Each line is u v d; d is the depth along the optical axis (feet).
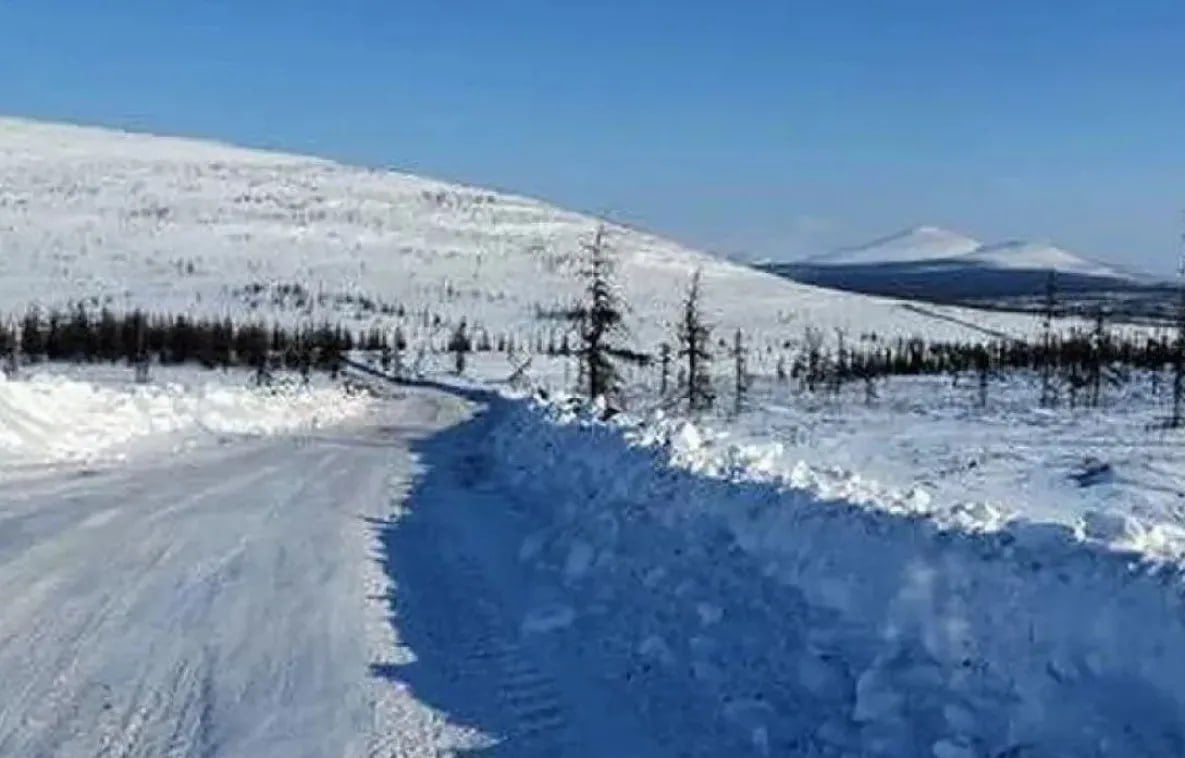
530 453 77.46
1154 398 265.13
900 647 27.84
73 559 43.73
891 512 32.86
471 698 29.68
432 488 69.46
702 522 41.04
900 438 185.47
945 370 408.05
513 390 262.88
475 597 40.04
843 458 160.76
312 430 119.24
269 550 47.16
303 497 62.85
